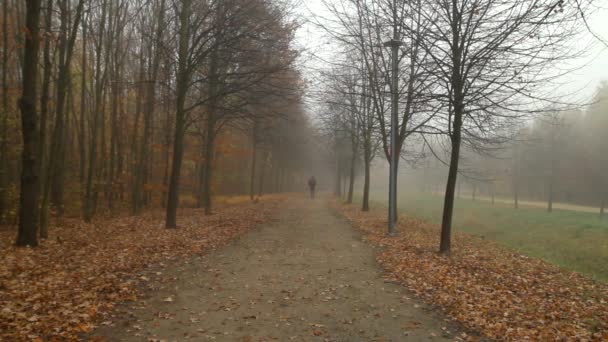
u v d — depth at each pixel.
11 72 17.75
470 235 16.08
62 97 11.20
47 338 4.45
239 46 12.96
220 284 7.10
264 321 5.40
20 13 17.00
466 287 7.05
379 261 9.47
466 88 9.10
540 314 5.86
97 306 5.52
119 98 22.14
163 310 5.65
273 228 14.87
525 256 11.04
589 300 6.66
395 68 11.91
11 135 16.89
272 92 13.61
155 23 18.06
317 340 4.81
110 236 11.28
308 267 8.70
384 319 5.58
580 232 20.86
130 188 24.91
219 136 22.70
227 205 26.30
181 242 10.41
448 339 4.91
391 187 13.57
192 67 12.79
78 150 27.09
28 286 6.04
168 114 20.83
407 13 9.89
